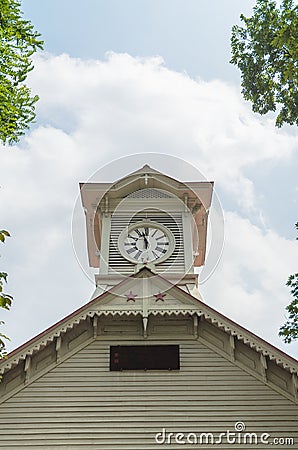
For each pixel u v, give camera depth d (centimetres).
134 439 1266
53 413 1309
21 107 1098
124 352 1414
